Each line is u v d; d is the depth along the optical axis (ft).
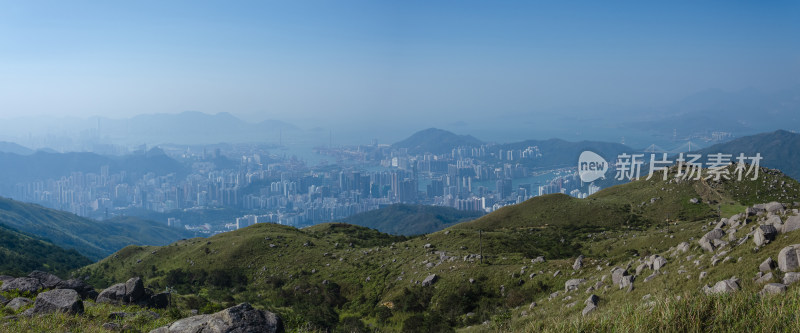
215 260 321.32
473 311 168.76
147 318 68.69
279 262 301.63
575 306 108.78
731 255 89.40
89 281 358.02
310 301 230.27
